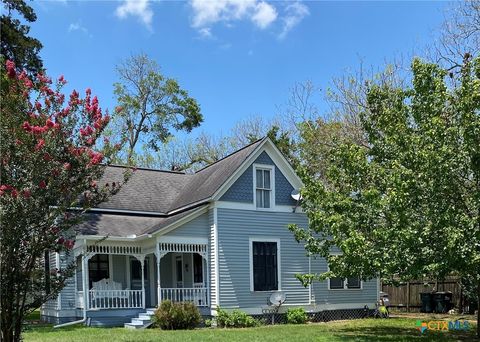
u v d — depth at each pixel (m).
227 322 17.27
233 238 18.67
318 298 19.94
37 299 8.36
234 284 18.39
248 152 19.84
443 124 10.92
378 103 13.71
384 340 12.82
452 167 10.87
